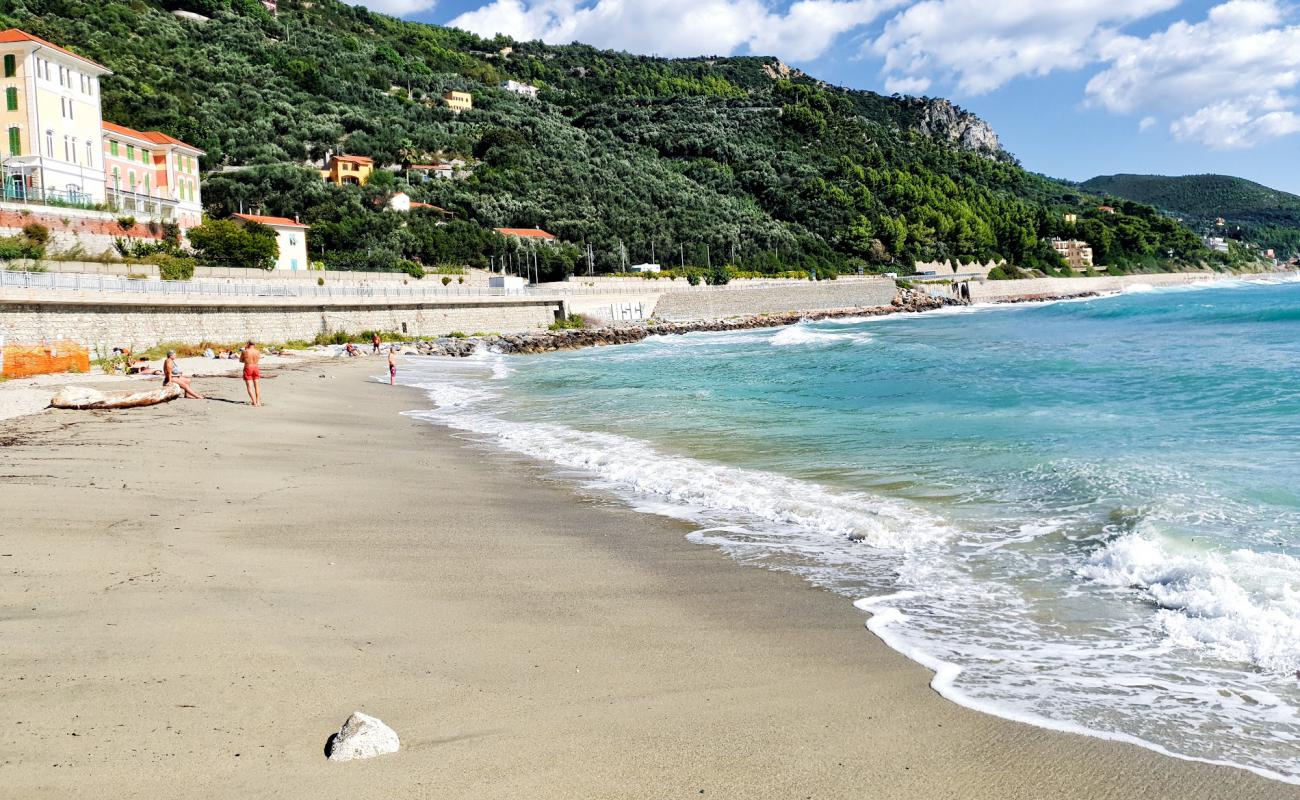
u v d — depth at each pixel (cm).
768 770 658
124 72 11681
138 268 5253
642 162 16162
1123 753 691
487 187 12644
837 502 1600
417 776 630
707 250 12812
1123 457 1853
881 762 675
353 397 3572
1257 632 917
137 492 1577
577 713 752
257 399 3039
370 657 860
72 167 5766
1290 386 2808
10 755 628
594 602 1080
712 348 6819
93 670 784
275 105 13200
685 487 1762
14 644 838
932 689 815
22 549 1175
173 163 7269
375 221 9862
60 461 1822
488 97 18625
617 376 4544
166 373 3130
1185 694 803
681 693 801
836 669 866
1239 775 657
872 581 1164
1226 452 1855
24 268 4409
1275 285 19488
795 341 7119
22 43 5388
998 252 18625
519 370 5100
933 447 2111
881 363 4709
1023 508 1508
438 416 3073
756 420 2705
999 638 952
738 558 1286
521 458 2183
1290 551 1184
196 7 16262
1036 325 8119
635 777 643
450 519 1528
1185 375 3309
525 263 10412
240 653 843
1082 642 935
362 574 1165
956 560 1245
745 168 17675
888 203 18238
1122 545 1220
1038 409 2659
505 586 1141
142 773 614
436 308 7306
